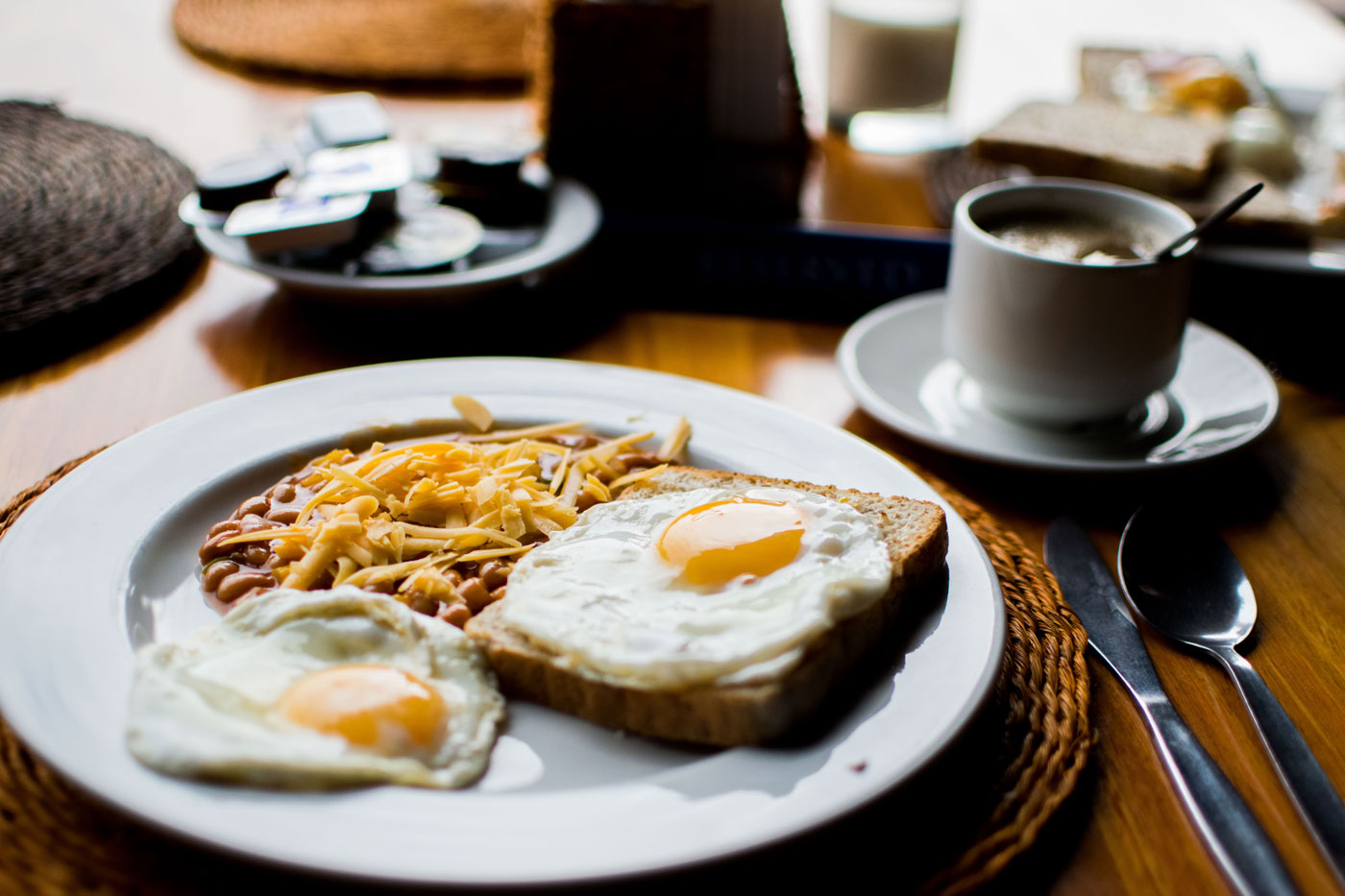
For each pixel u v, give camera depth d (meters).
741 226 0.73
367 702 0.45
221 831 0.41
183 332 0.67
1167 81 0.92
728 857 0.42
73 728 0.44
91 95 0.90
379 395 0.59
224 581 0.50
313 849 0.41
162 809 0.42
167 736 0.43
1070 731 0.48
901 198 0.84
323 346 0.67
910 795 0.46
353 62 0.98
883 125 0.98
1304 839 0.46
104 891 0.42
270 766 0.43
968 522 0.56
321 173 0.70
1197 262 0.71
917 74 0.93
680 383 0.61
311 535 0.52
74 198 0.74
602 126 0.80
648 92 0.78
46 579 0.49
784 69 0.83
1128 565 0.55
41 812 0.44
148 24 1.09
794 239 0.73
